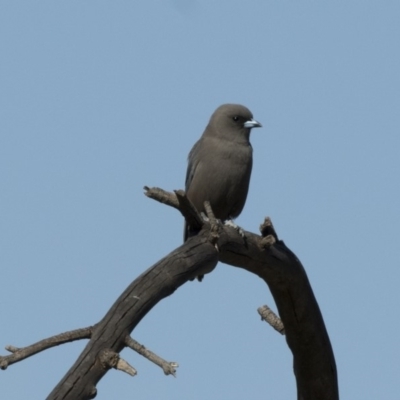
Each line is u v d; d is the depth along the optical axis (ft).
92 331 29.86
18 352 29.48
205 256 34.42
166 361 29.14
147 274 31.73
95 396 28.53
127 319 29.94
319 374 43.19
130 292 30.89
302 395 44.01
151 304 31.04
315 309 42.11
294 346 42.75
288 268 40.09
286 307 41.47
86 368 28.53
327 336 43.11
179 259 33.09
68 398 28.19
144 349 29.32
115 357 28.53
